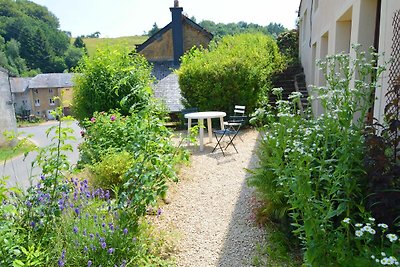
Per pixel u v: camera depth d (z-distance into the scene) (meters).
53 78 37.09
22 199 2.47
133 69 7.61
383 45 3.20
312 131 2.35
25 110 35.84
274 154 2.67
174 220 3.35
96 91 7.39
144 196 2.71
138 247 2.45
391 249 1.65
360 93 2.39
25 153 2.76
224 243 2.88
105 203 2.80
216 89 8.71
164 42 17.67
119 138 4.79
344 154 2.08
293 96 2.81
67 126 2.77
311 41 9.07
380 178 1.96
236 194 4.00
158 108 4.96
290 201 2.09
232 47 10.81
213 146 6.64
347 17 5.13
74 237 2.23
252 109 8.78
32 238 2.19
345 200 1.92
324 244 1.83
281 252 2.59
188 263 2.61
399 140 2.02
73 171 2.87
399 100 2.10
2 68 15.80
